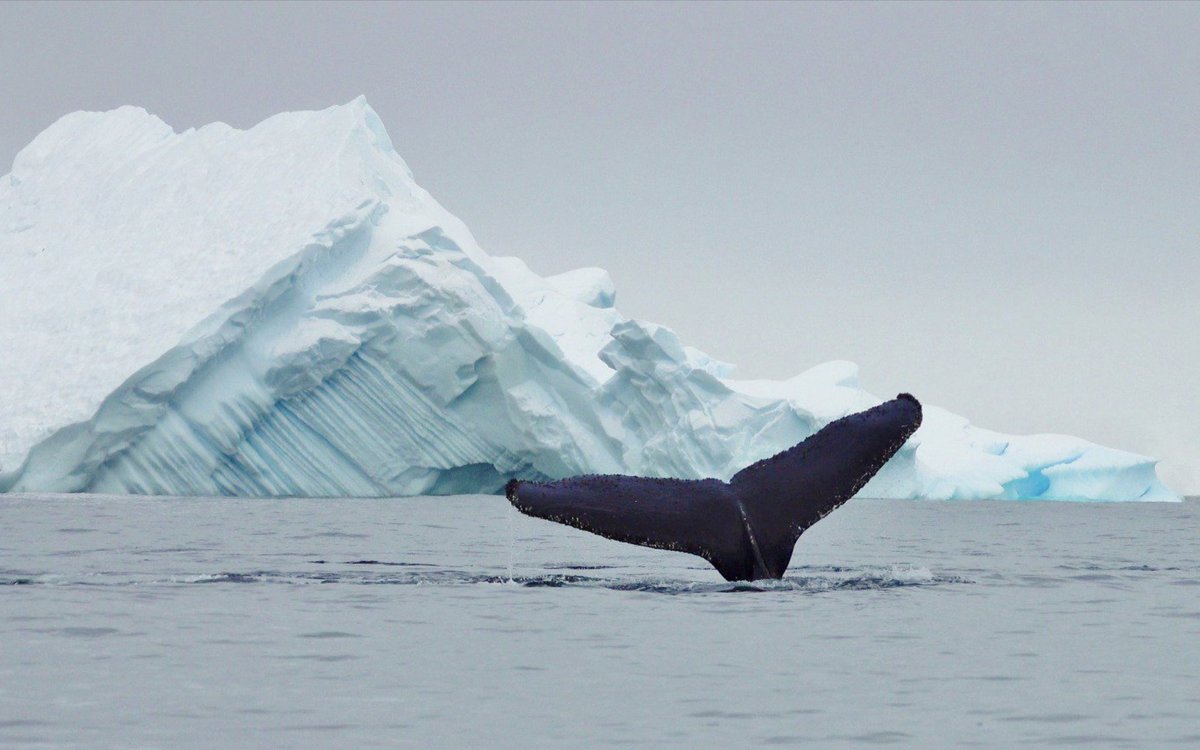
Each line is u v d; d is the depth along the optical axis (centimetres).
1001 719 3597
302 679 4059
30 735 3297
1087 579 7525
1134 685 4069
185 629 4988
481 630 5041
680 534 5594
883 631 5084
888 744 3316
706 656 4503
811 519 5716
